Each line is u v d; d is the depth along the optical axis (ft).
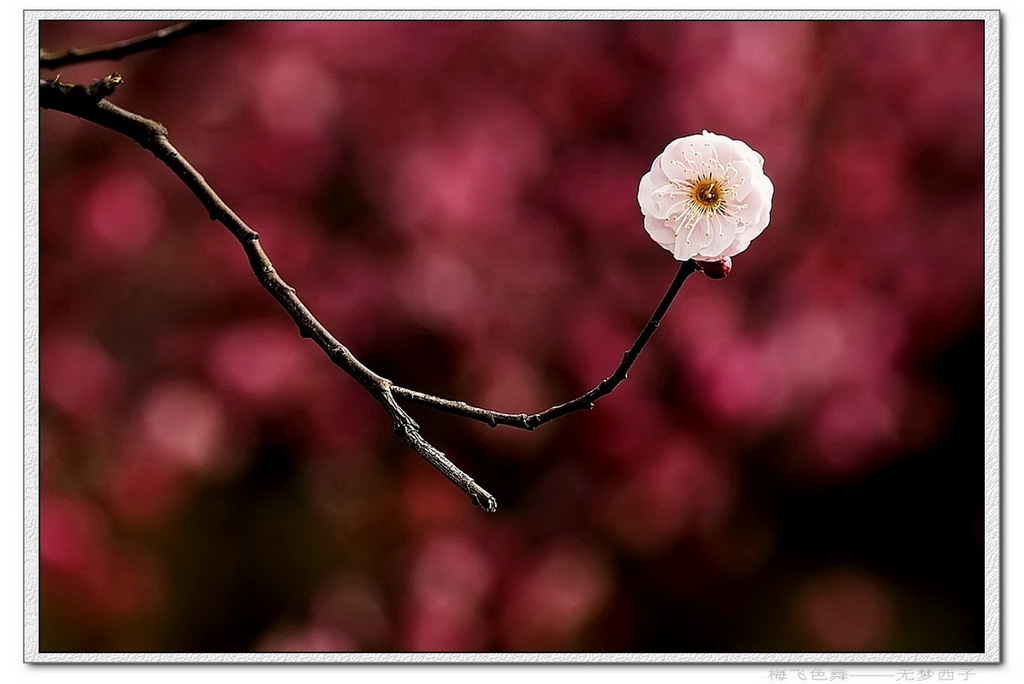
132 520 4.87
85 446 4.82
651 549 5.01
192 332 4.88
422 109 4.83
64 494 4.78
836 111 5.17
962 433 5.34
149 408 4.79
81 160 4.94
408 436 2.76
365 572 4.87
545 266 4.78
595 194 4.84
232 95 4.82
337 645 4.75
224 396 4.79
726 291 4.99
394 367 4.80
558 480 4.94
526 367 4.77
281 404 4.80
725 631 5.23
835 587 5.36
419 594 4.79
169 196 4.91
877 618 5.31
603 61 4.83
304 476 4.96
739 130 4.89
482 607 4.85
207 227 4.86
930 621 5.45
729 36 4.79
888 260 5.13
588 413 4.82
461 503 4.94
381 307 4.69
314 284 4.74
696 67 4.79
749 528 5.22
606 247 4.90
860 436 5.01
